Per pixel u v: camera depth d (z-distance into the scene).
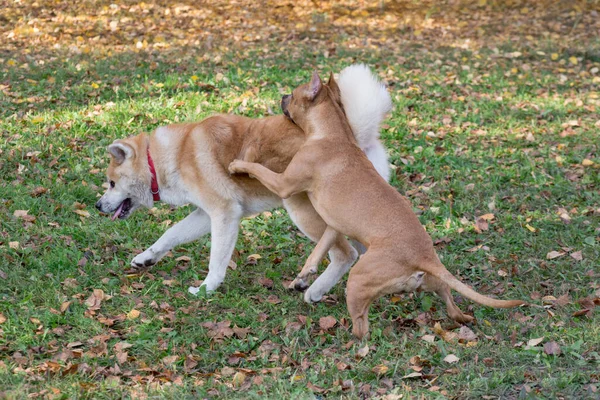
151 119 9.55
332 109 5.99
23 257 6.43
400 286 5.35
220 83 11.10
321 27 15.16
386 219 5.43
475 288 6.41
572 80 12.52
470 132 9.99
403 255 5.30
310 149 5.86
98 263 6.46
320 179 5.78
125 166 6.46
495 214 7.80
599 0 17.34
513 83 12.07
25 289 5.91
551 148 9.56
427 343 5.39
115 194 6.59
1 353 5.07
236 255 6.91
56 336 5.35
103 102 10.12
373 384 4.91
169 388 4.70
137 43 13.11
